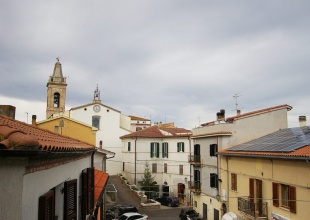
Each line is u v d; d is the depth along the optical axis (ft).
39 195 14.99
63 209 21.99
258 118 93.97
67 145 21.25
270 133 91.35
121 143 181.98
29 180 13.33
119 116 184.24
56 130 91.04
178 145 156.76
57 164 18.37
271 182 62.80
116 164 180.75
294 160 54.95
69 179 23.82
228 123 92.27
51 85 180.55
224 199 86.33
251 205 67.67
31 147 11.75
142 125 246.27
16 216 11.98
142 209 119.65
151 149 162.91
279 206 59.72
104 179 54.34
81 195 30.55
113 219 91.61
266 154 62.08
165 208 124.77
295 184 54.70
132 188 141.18
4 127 12.71
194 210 107.65
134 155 160.97
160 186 161.38
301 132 72.54
